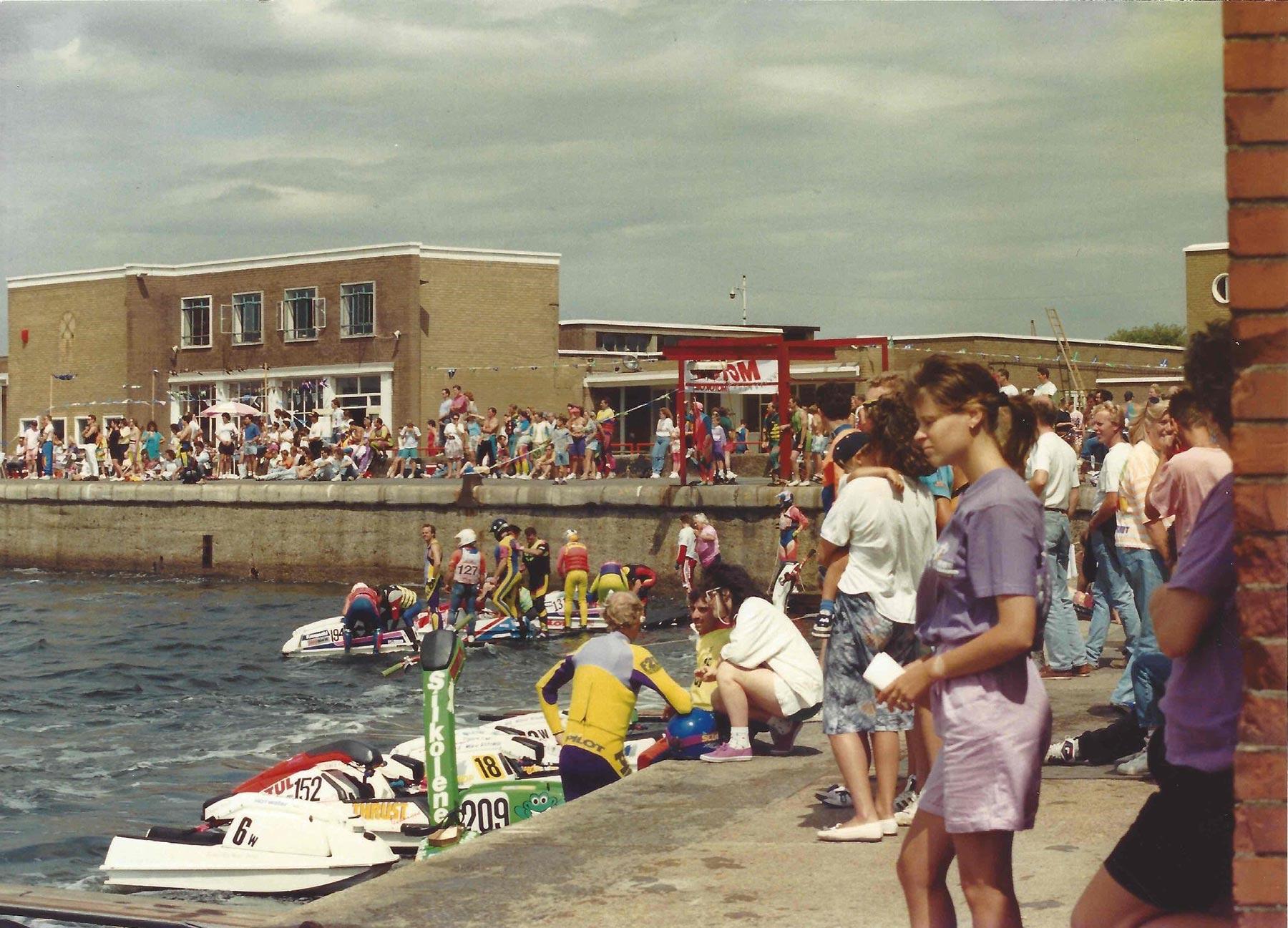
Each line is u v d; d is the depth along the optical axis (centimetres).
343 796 1154
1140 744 782
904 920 547
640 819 727
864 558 652
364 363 5975
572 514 3578
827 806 735
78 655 2706
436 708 920
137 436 4875
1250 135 278
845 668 661
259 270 6206
